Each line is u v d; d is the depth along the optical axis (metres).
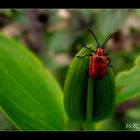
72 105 0.13
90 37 0.23
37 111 0.13
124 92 0.13
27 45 0.23
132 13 0.22
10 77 0.13
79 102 0.13
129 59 0.22
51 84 0.14
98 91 0.13
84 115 0.13
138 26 0.23
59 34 0.23
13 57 0.14
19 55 0.14
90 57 0.12
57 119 0.14
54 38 0.23
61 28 0.24
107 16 0.21
